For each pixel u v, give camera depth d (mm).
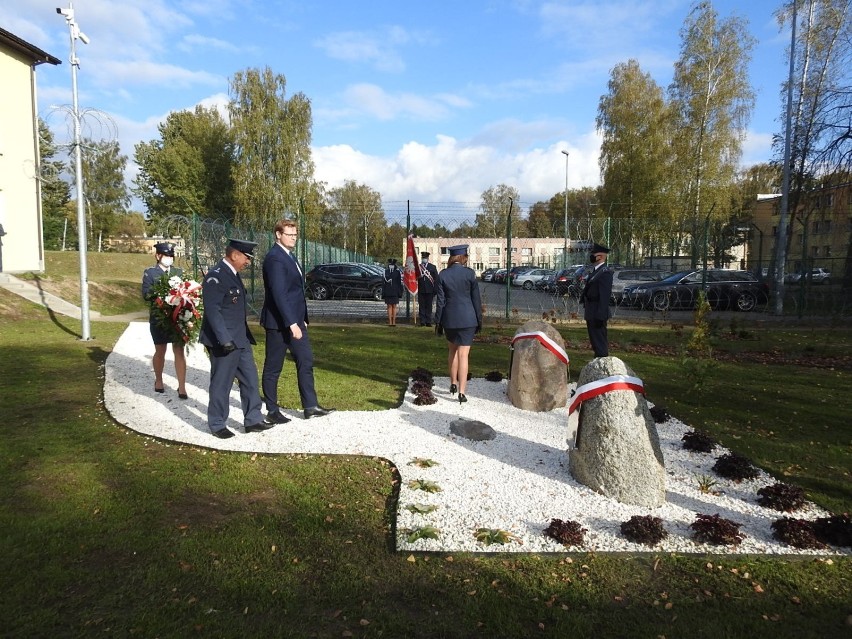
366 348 11211
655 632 2865
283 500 4285
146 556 3441
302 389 6305
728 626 2914
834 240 22516
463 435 5766
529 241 35344
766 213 40250
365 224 25000
